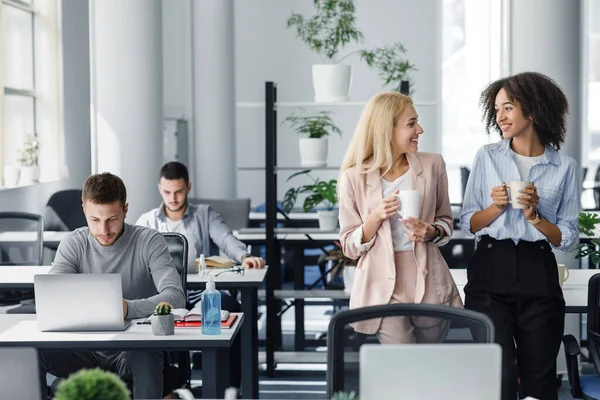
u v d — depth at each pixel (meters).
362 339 2.53
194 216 5.12
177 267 3.99
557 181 3.38
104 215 3.52
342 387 2.35
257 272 4.69
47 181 7.35
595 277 3.24
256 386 4.57
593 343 3.27
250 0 10.79
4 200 6.54
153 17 6.38
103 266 3.62
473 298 3.36
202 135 9.62
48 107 7.68
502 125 3.38
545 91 3.32
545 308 3.29
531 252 3.31
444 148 10.30
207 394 3.03
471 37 9.85
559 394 4.99
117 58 6.30
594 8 9.72
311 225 7.16
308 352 5.71
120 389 1.67
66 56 7.89
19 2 7.16
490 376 1.81
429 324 2.63
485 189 3.45
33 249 6.29
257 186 10.91
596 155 9.80
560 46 5.20
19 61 7.34
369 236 3.30
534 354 3.30
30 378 2.12
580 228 4.45
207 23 9.55
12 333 3.12
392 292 3.29
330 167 5.54
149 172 6.39
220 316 3.08
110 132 6.33
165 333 3.06
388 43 10.68
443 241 3.39
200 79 9.60
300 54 10.81
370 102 3.38
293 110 10.77
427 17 10.63
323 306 8.15
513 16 5.24
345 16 5.75
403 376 1.80
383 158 3.32
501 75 5.37
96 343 2.99
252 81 10.88
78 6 8.22
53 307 3.12
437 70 10.40
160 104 6.48
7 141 7.05
